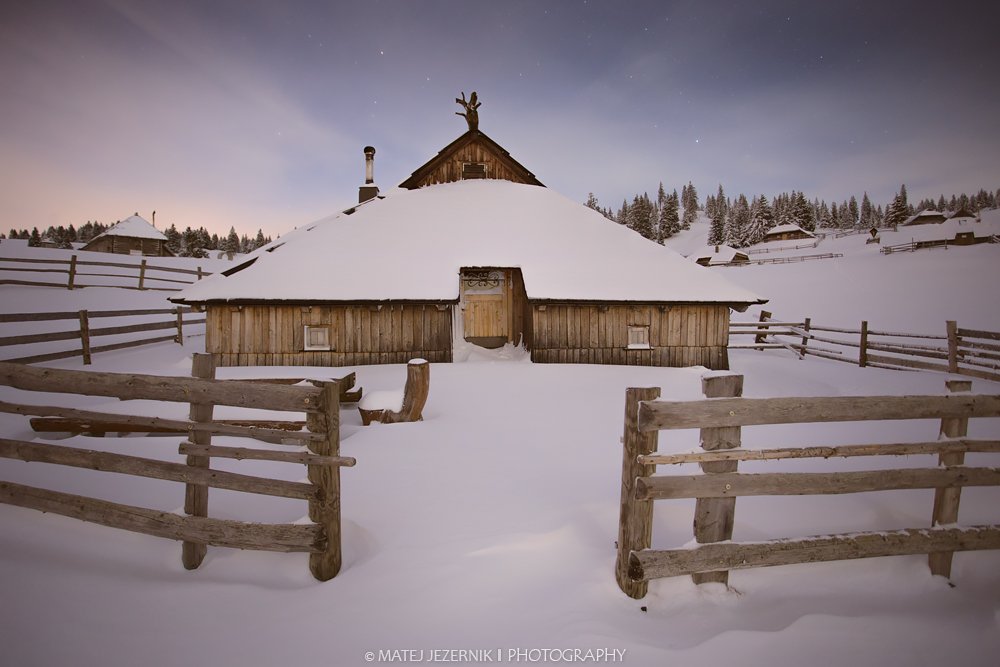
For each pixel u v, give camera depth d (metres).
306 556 3.14
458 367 10.54
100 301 18.80
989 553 3.14
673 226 132.38
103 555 3.10
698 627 2.63
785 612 2.75
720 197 158.62
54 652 2.38
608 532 3.50
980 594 2.92
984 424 5.93
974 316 30.06
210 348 10.43
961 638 2.61
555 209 14.87
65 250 33.47
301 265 11.52
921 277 42.50
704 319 11.84
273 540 2.91
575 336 11.52
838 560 2.96
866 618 2.72
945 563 3.02
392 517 3.78
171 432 5.75
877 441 5.44
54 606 2.67
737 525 3.47
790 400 2.79
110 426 5.72
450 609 2.73
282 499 3.94
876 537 2.94
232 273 11.70
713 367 11.84
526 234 13.38
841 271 51.34
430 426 6.27
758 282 52.88
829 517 3.60
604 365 11.12
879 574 3.03
